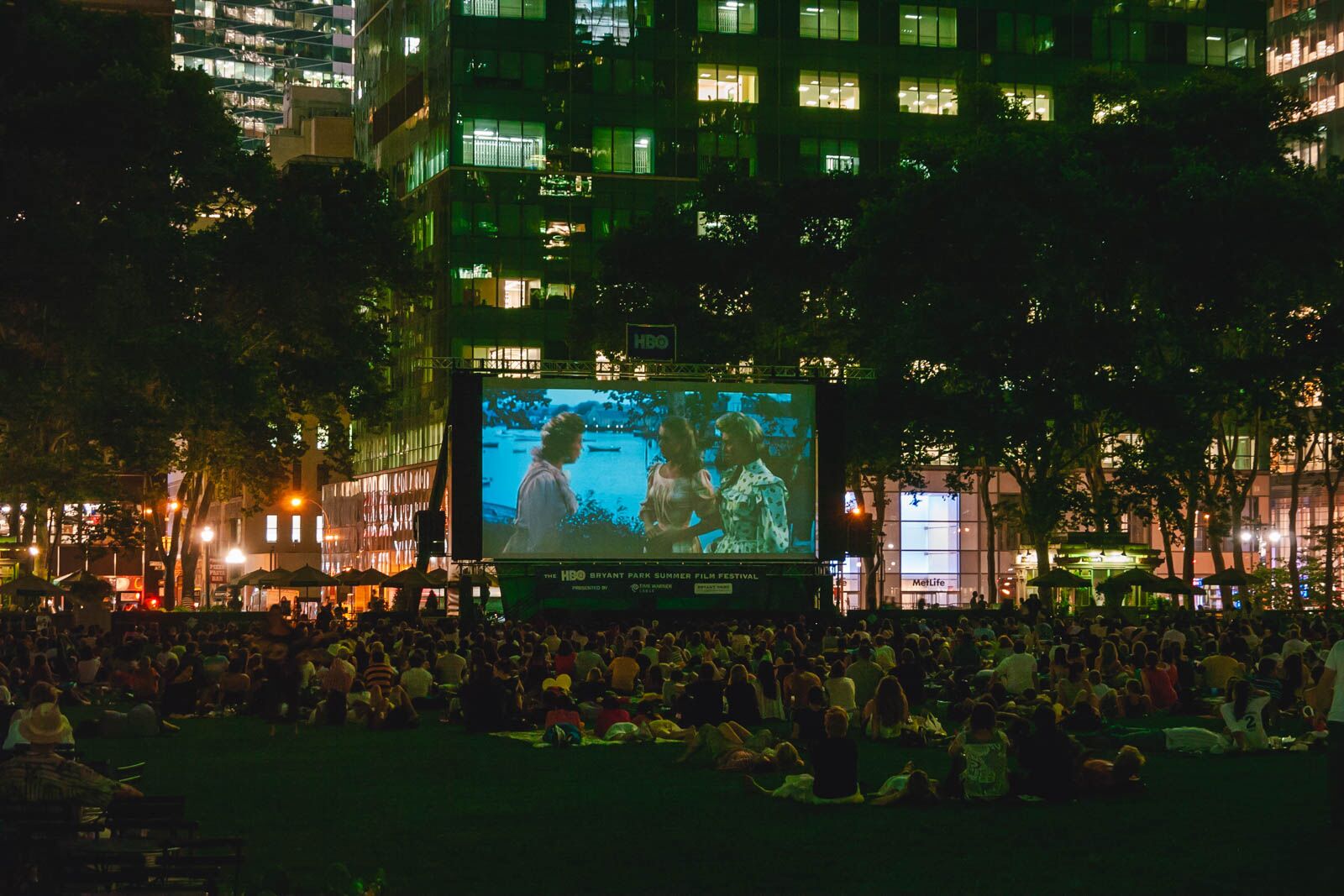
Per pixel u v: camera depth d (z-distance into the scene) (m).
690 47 95.69
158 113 55.50
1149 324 63.31
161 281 57.94
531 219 93.88
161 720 28.78
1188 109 67.12
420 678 33.00
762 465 55.75
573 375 54.84
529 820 17.27
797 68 96.69
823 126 96.69
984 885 13.14
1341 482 97.44
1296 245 59.72
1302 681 29.89
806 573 56.78
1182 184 60.31
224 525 132.88
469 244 93.06
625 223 94.75
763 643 34.53
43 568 62.50
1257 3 102.12
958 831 16.16
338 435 69.94
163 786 20.56
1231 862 14.02
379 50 108.31
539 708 29.30
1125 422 61.59
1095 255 61.50
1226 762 23.05
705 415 55.47
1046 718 18.59
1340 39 109.81
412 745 26.39
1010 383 62.78
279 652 28.02
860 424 62.31
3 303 55.03
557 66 94.38
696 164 95.44
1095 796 18.88
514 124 93.94
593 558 54.31
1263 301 62.75
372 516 109.06
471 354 92.81
